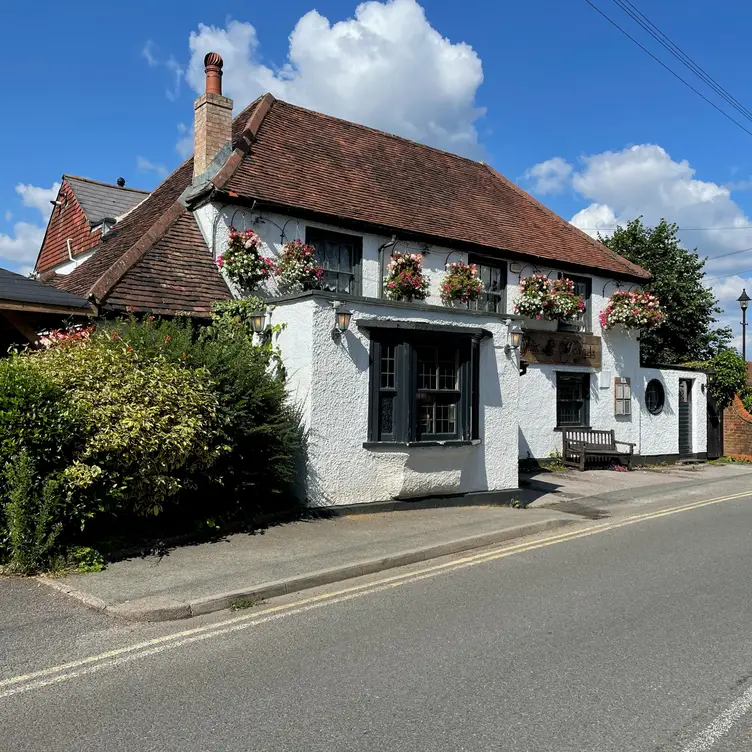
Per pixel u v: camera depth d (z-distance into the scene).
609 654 4.69
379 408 9.69
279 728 3.62
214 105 12.99
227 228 11.71
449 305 14.20
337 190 13.62
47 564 6.39
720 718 3.75
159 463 7.04
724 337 25.02
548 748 3.43
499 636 5.04
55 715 3.77
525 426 15.71
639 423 18.11
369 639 4.97
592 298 17.34
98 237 16.16
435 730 3.60
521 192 19.56
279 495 9.07
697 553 7.84
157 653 4.68
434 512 9.89
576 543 8.41
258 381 8.63
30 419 6.34
